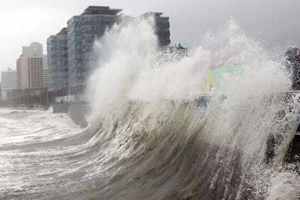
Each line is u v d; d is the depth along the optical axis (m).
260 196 7.10
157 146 13.93
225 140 9.84
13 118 54.25
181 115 14.16
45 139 26.28
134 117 19.05
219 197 8.15
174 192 9.44
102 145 19.17
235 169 8.52
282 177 7.03
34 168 15.37
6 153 20.05
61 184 12.30
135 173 12.13
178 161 11.44
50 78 97.44
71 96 65.00
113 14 81.62
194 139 11.72
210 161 9.81
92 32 77.44
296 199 6.32
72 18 79.50
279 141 7.82
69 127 35.59
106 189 11.10
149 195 9.80
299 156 7.24
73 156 17.72
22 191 11.76
